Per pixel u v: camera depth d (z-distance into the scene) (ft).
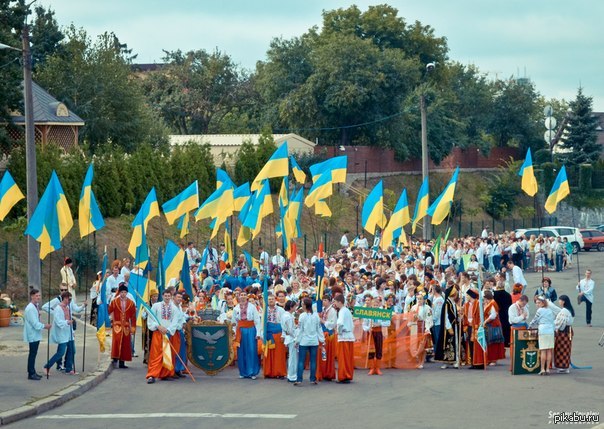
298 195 100.07
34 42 213.46
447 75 291.99
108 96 188.96
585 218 269.23
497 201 255.70
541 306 66.59
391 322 71.26
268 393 59.72
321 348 64.54
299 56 248.52
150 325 64.69
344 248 138.92
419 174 255.09
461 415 51.39
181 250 75.15
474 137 285.84
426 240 133.39
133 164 150.20
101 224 73.46
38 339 62.95
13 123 133.59
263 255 99.25
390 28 279.69
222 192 96.07
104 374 66.13
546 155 277.23
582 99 280.10
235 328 67.82
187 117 291.99
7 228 119.65
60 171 134.00
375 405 54.90
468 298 71.10
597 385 61.77
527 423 49.03
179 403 56.59
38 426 50.62
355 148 232.53
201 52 302.04
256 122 281.95
